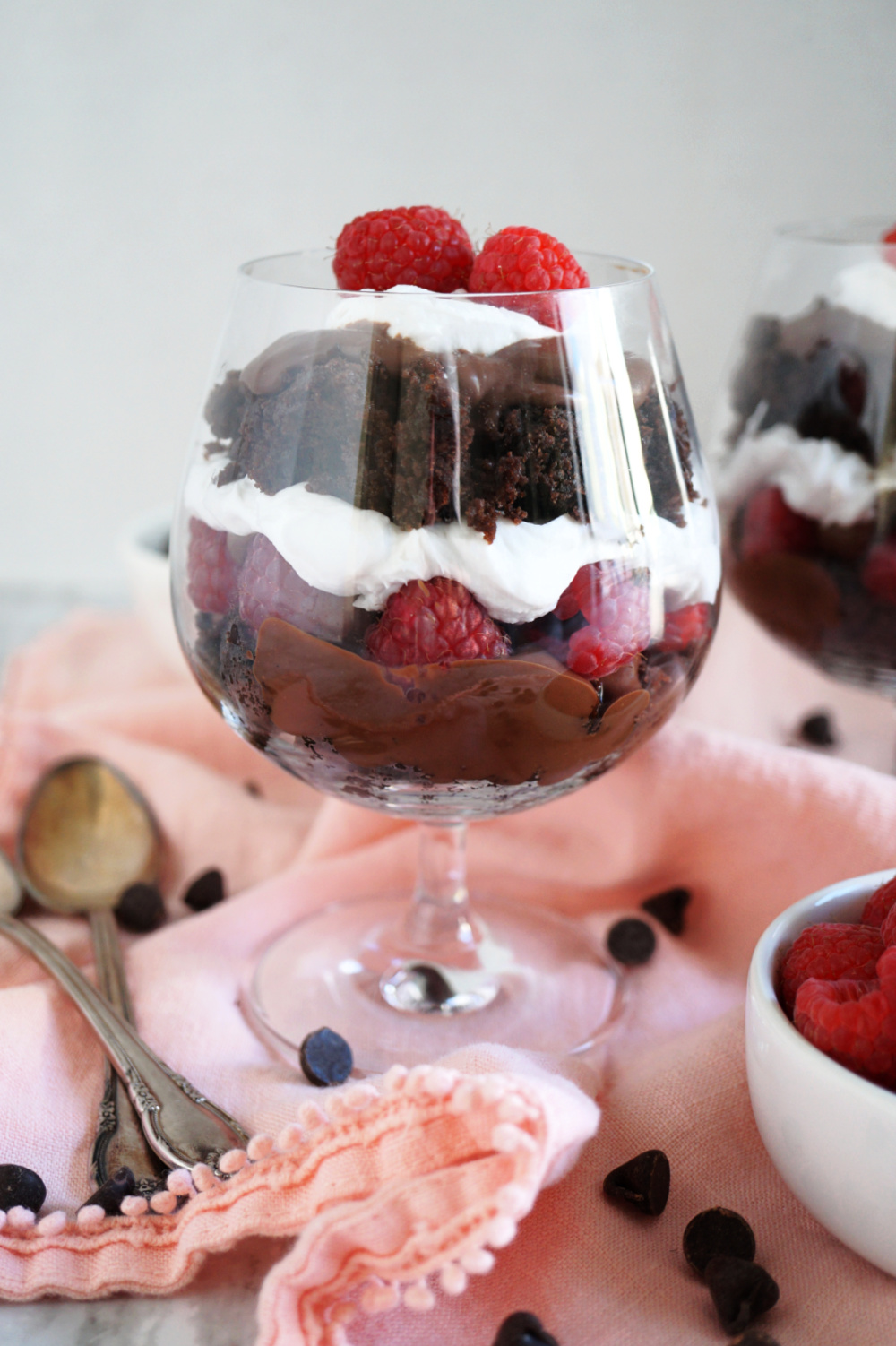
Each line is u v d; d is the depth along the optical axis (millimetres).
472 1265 309
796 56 578
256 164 631
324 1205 324
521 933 422
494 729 347
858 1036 325
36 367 677
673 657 364
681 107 595
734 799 413
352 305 336
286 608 340
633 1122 355
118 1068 368
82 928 422
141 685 534
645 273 367
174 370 675
